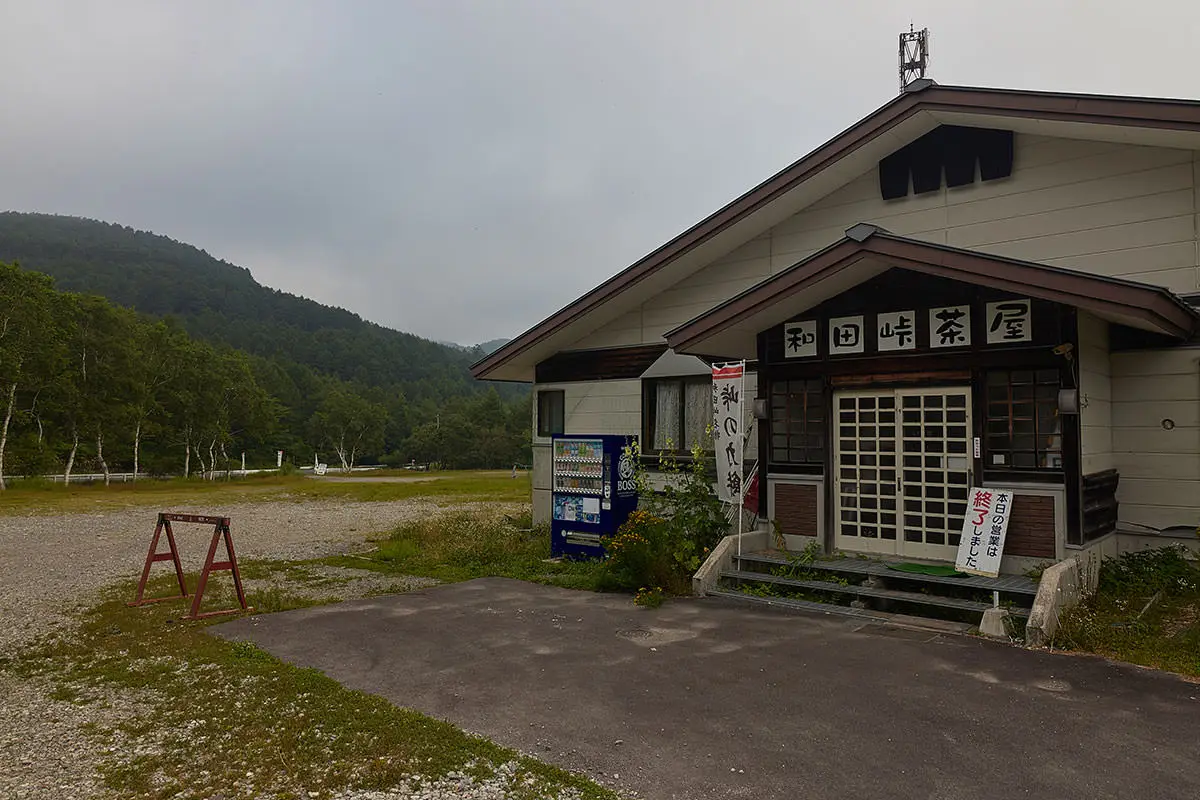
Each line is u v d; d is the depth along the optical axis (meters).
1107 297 6.31
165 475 47.69
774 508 9.13
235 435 55.00
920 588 7.41
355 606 8.07
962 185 9.27
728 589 8.30
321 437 75.75
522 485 33.47
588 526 10.68
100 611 8.04
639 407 12.47
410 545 12.41
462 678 5.54
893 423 8.29
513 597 8.43
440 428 81.50
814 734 4.41
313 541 14.33
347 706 4.94
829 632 6.66
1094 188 8.38
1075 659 5.74
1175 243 7.88
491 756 4.15
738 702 4.95
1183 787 3.70
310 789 3.82
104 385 38.38
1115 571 7.73
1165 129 7.32
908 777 3.85
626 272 11.62
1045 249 8.66
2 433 32.72
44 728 4.72
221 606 8.14
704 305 11.73
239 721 4.74
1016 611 6.50
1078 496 7.03
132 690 5.43
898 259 7.30
